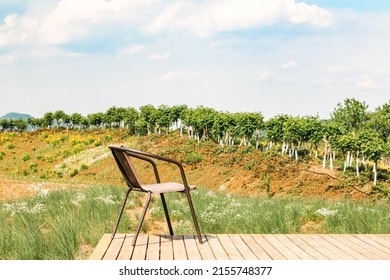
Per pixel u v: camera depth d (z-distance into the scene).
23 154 114.75
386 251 4.98
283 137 67.31
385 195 44.41
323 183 49.94
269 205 11.96
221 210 11.21
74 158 99.38
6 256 6.50
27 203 11.91
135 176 5.22
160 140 95.00
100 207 10.81
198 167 71.00
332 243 5.39
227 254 4.78
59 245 6.66
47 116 135.75
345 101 67.31
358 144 51.81
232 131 79.31
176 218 11.05
